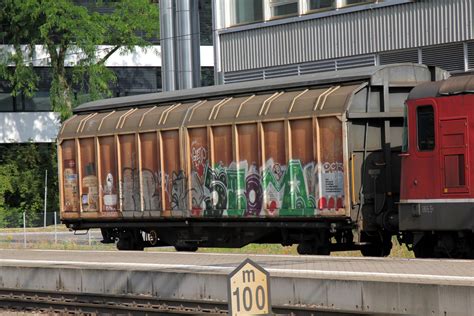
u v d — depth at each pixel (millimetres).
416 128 23938
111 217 32312
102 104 33812
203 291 20984
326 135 25906
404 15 36719
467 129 22906
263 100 27891
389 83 26234
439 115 23438
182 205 29875
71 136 33594
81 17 68062
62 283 24156
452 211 23156
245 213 28094
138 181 31297
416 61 36594
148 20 70875
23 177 73000
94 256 28453
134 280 22484
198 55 47656
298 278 19219
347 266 21609
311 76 27438
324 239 26797
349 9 38625
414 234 24438
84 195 33281
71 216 33719
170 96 31281
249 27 42812
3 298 24625
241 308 13734
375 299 17906
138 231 32656
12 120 77125
